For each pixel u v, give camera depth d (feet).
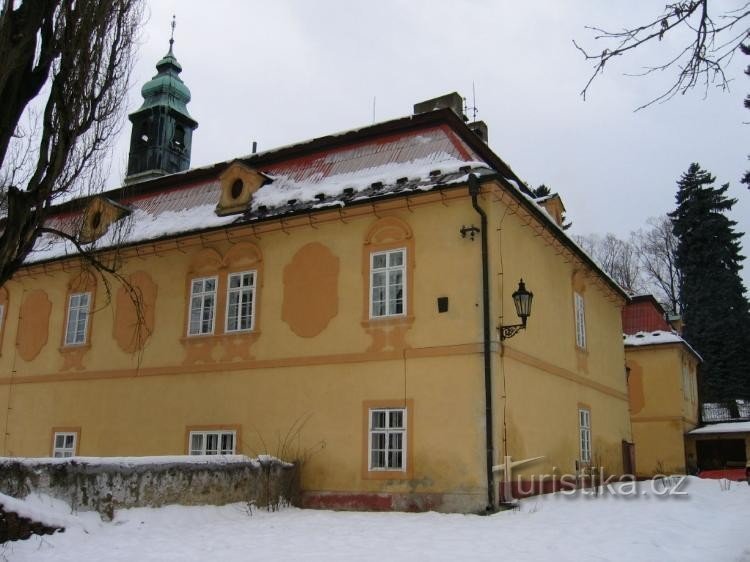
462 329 49.78
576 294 69.10
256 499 47.83
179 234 62.49
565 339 63.98
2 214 40.60
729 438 105.81
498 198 52.11
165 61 99.86
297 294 57.11
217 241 62.18
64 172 38.34
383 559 29.37
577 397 65.21
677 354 106.22
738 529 36.37
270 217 58.03
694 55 17.83
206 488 43.75
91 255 55.11
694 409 115.75
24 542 32.30
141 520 38.65
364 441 51.39
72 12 36.01
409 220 53.57
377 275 54.19
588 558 28.99
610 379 77.15
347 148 62.28
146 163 94.58
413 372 50.83
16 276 74.69
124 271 67.05
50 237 73.92
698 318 141.28
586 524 38.40
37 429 68.95
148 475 40.40
